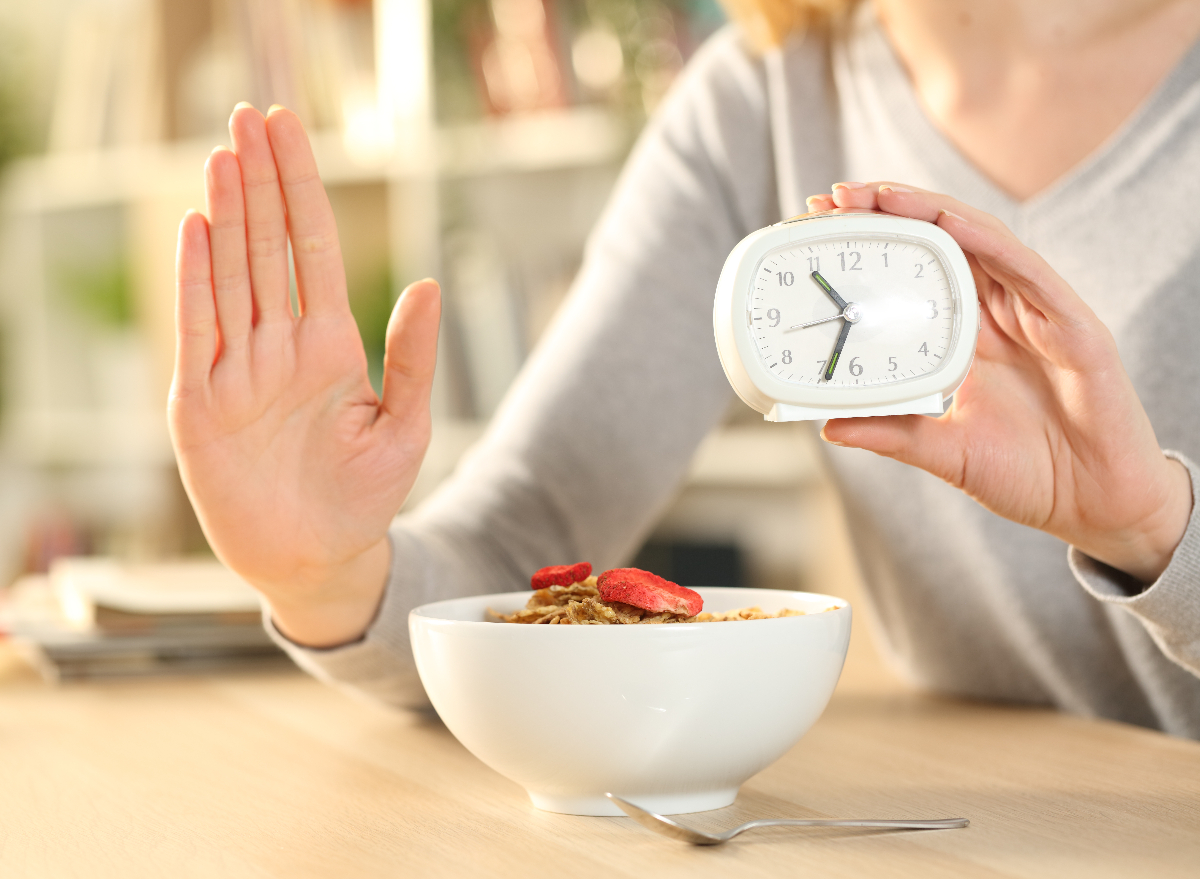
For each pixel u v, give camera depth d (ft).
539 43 6.36
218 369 2.41
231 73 7.32
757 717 2.19
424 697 2.72
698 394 3.39
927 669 3.32
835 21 3.44
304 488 2.49
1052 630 3.10
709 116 3.52
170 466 7.99
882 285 2.25
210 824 2.25
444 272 6.74
